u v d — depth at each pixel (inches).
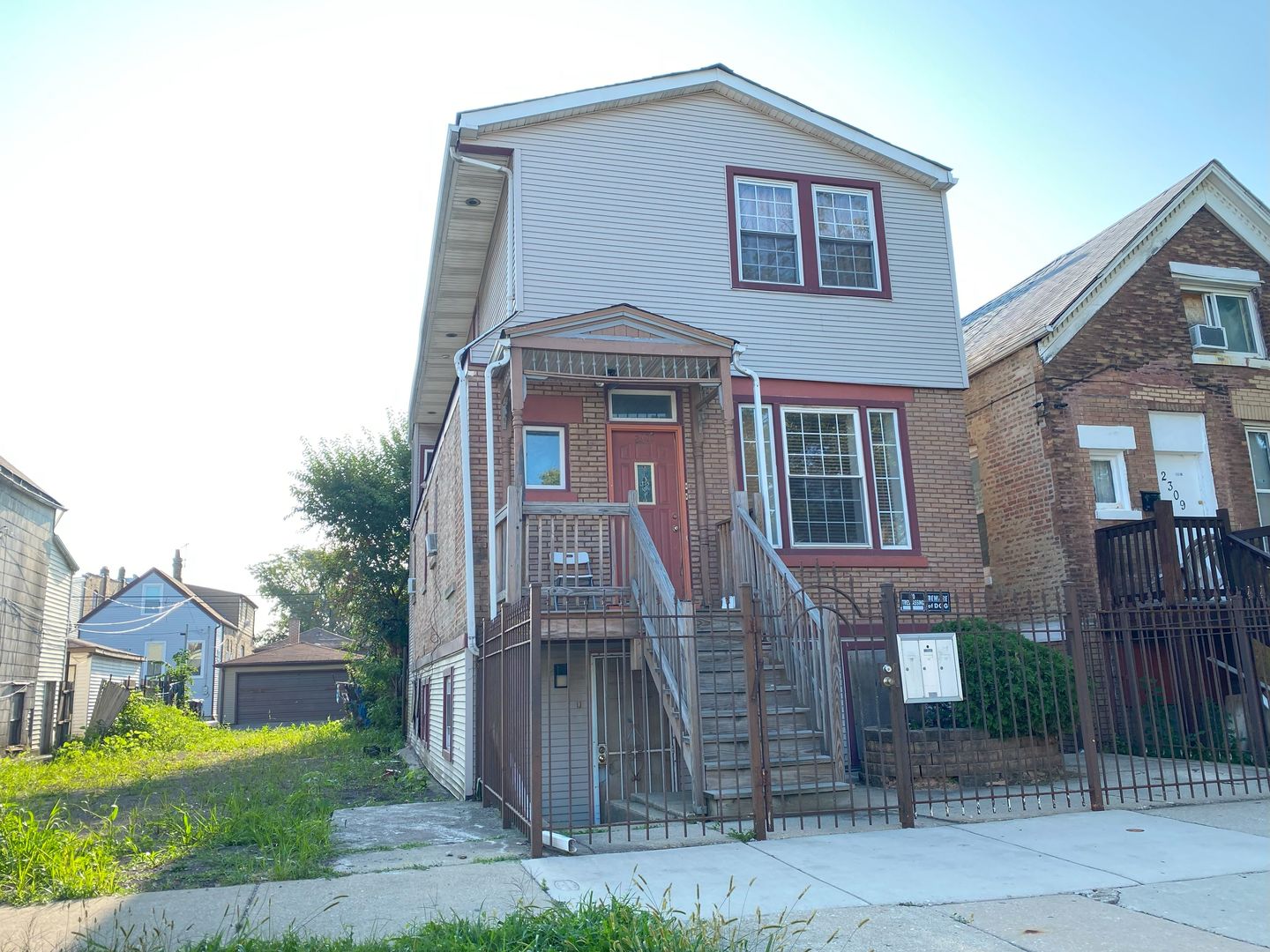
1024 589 577.6
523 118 496.1
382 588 1114.7
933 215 572.4
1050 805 355.9
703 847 294.0
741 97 542.9
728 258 523.2
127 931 218.4
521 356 422.9
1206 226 627.8
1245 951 194.5
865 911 224.1
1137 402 583.5
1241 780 377.4
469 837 330.6
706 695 381.1
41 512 848.9
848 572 503.5
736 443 503.2
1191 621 425.1
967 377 553.9
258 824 341.1
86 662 1023.6
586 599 383.9
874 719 485.1
